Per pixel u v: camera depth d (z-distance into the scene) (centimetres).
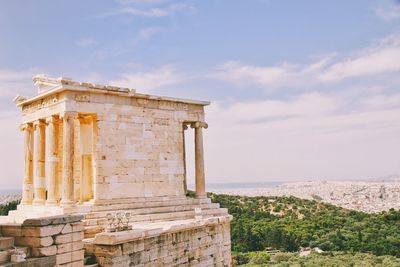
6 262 1883
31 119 3750
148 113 3675
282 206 18588
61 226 2142
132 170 3506
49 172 3422
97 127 3353
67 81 3222
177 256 3145
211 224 3584
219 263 3700
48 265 2034
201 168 4056
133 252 2677
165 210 3600
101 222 3111
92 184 3556
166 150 3766
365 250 12331
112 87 3406
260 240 13125
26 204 3803
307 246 13200
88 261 2503
